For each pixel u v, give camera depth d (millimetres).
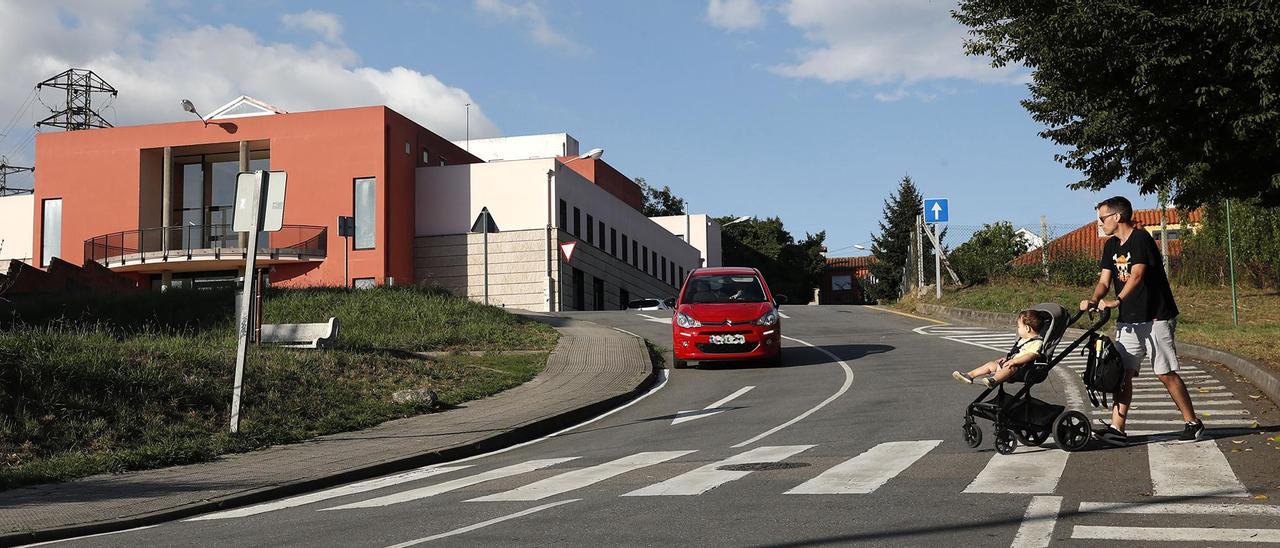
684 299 21469
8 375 12312
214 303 29156
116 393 12867
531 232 50500
